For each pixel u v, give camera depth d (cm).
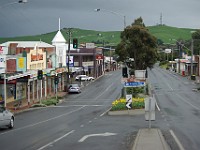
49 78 7588
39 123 3372
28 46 7588
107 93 7494
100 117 3869
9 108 4969
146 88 6431
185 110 4544
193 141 2200
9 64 5438
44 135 2534
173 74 13538
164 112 4309
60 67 8244
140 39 6075
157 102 5675
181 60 14400
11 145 2125
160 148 1886
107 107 5159
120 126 3002
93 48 12231
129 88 5512
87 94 7406
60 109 4994
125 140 2252
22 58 5509
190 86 8906
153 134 2383
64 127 3012
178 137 2366
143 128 2811
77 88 7631
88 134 2541
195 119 3559
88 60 12156
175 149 1922
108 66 16450
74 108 5097
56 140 2284
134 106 4222
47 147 2025
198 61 12244
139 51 6144
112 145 2070
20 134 2619
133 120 3484
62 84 8762
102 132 2634
